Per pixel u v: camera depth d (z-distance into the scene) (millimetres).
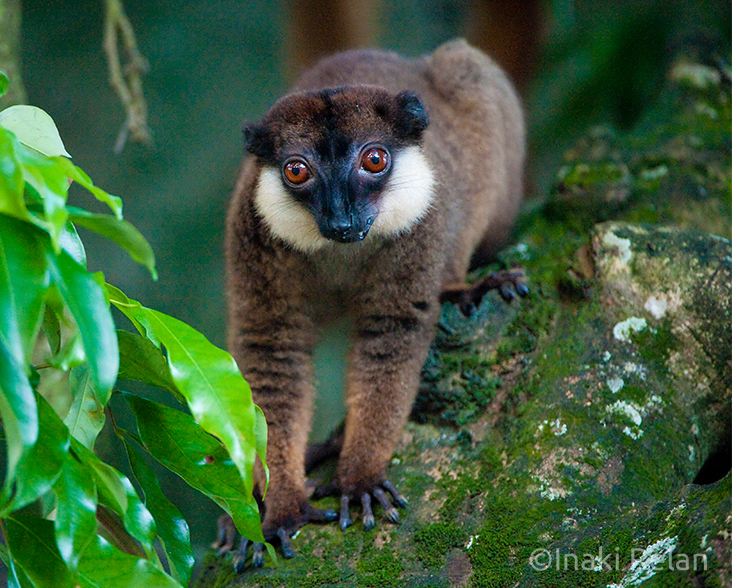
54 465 3861
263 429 4691
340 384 17547
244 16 23641
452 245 8820
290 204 7797
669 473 6750
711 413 7344
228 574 7227
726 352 7449
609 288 7953
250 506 4848
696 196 10578
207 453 4883
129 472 13852
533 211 12211
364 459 7477
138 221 21109
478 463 7289
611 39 15742
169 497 16109
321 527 7254
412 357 7895
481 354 8320
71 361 3719
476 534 6488
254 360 8094
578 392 7316
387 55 11289
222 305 20203
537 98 16469
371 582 6375
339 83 9938
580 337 7770
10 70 9727
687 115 12266
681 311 7660
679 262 7906
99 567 4145
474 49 11523
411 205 7859
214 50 23250
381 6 18078
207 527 16047
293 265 7934
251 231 7980
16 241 3777
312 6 16234
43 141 4387
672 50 14492
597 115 15961
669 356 7473
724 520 4984
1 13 9562
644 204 10484
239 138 22281
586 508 6410
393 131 7996
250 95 22891
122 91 11258
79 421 4711
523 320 8477
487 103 10523
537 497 6586
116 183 21453
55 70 22188
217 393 4281
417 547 6613
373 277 7945
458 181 9188
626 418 7043
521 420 7371
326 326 8773
